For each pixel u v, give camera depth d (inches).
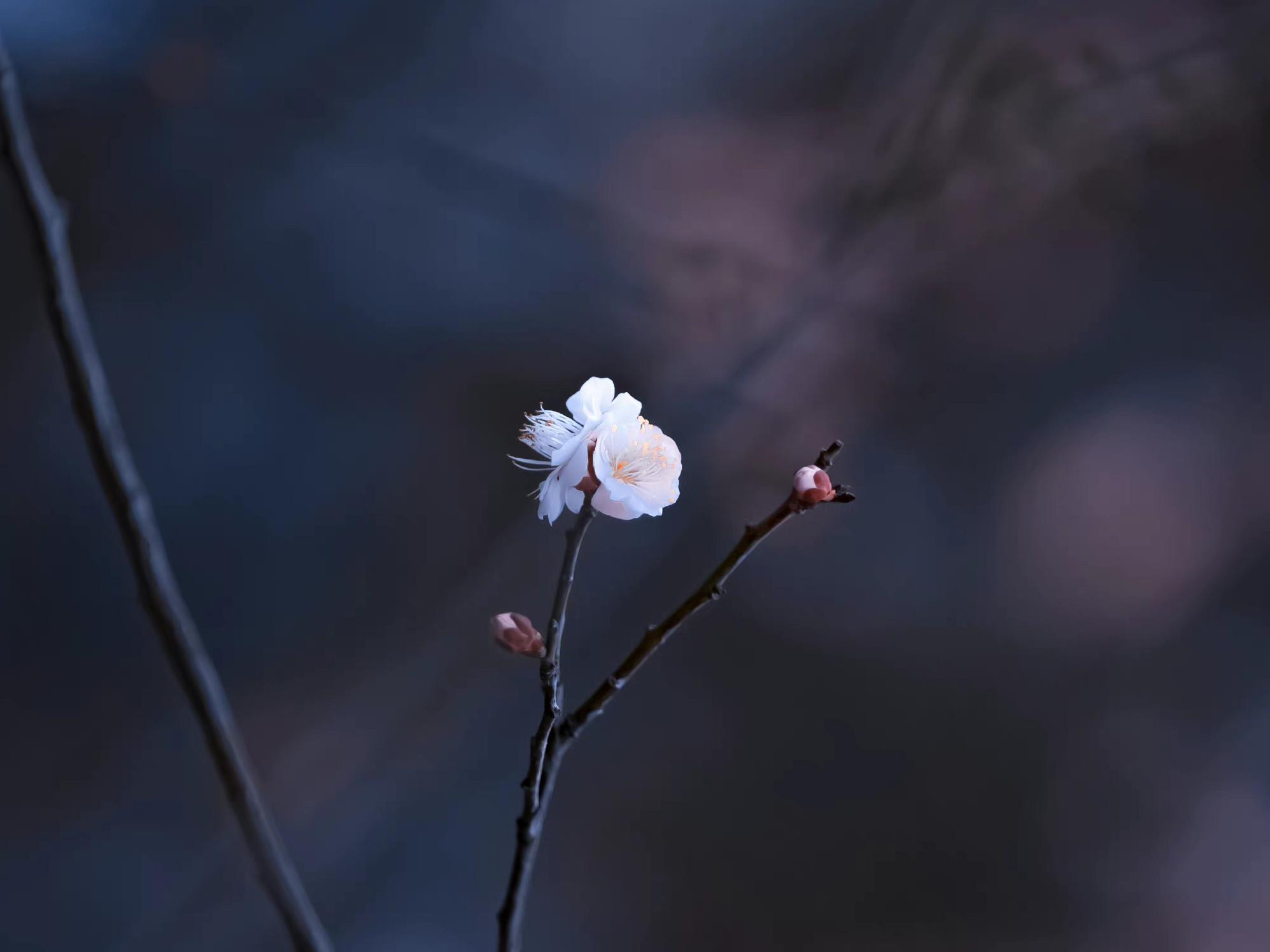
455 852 110.7
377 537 125.5
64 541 119.0
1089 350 135.4
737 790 124.2
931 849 124.6
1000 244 120.9
